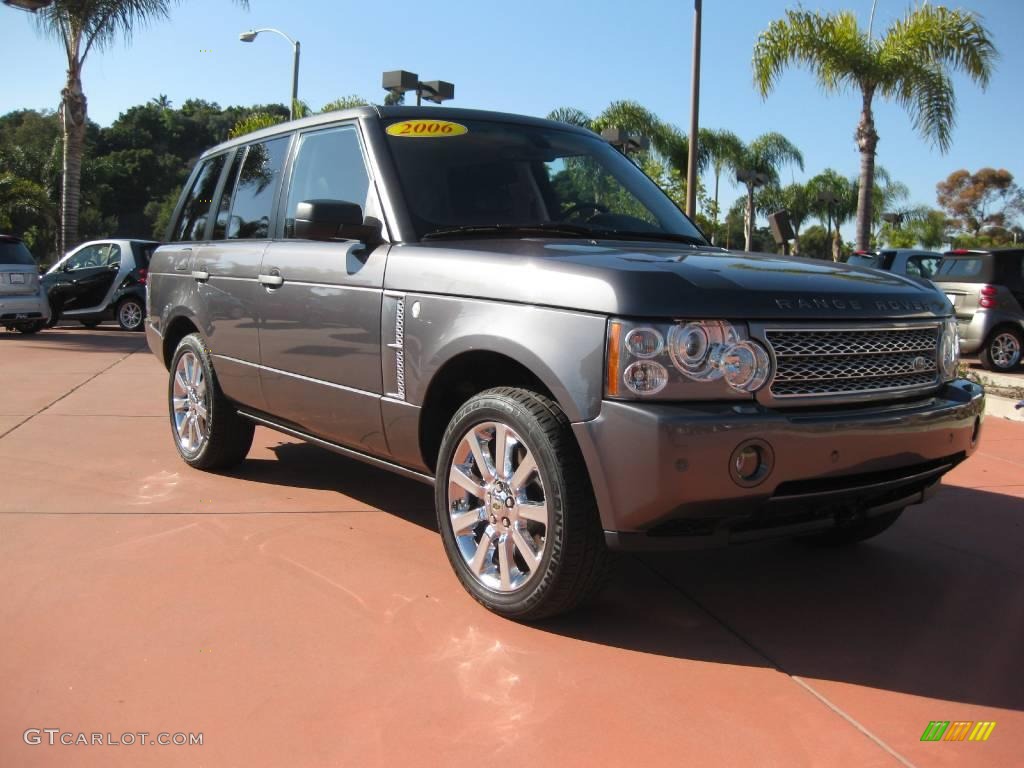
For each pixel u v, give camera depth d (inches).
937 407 127.5
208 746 94.2
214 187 208.4
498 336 122.1
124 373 375.2
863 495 124.1
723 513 112.0
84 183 2876.5
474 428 129.0
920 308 130.4
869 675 114.5
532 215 155.1
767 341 113.4
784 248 230.5
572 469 115.4
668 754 95.0
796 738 98.9
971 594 143.4
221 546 154.1
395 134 158.9
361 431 152.3
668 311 109.9
